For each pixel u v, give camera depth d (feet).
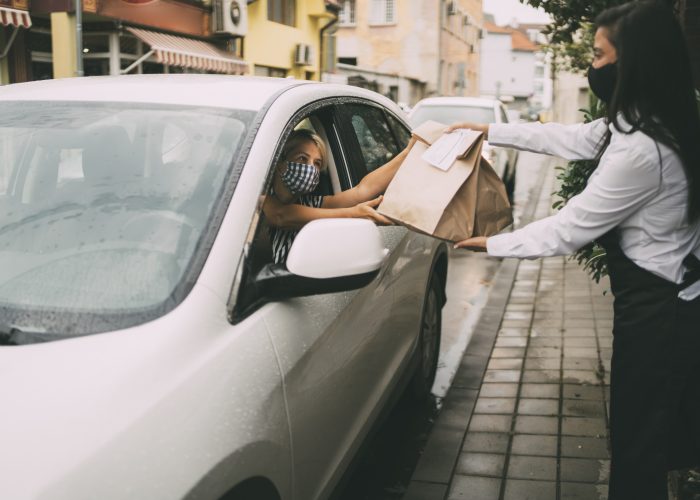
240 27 52.19
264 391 6.29
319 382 7.50
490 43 282.77
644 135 6.93
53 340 5.74
